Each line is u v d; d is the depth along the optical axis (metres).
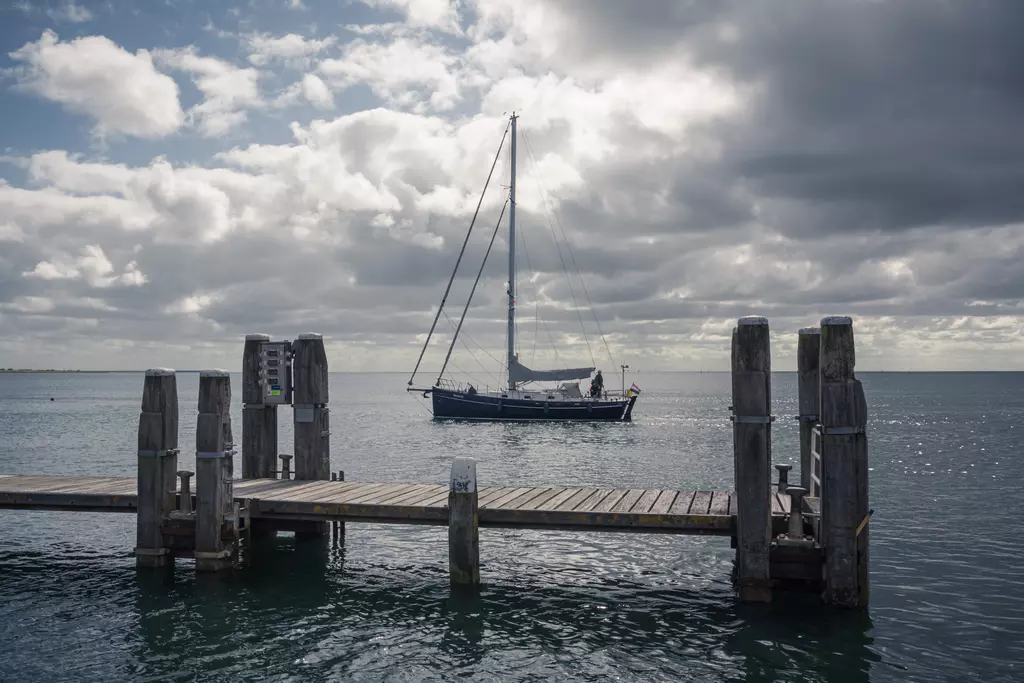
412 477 32.38
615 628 12.56
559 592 14.49
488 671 10.90
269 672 10.85
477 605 13.73
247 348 18.73
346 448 45.69
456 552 14.07
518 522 14.27
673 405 115.88
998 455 40.72
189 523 15.25
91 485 17.31
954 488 28.06
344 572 15.77
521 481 31.31
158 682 10.52
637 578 15.43
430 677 10.70
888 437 53.47
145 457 15.30
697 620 12.86
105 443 49.03
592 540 18.64
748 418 12.70
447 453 42.62
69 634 12.28
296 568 16.05
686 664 11.09
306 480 18.34
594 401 67.69
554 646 11.80
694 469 35.00
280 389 18.59
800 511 13.38
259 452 18.70
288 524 16.80
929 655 11.36
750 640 11.91
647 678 10.65
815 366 16.16
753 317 12.79
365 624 12.76
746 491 12.80
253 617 13.07
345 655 11.46
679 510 14.27
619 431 59.12
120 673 10.80
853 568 12.36
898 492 27.08
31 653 11.52
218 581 14.88
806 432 16.16
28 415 83.75
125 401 128.12
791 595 13.73
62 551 17.59
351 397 172.00
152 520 15.28
